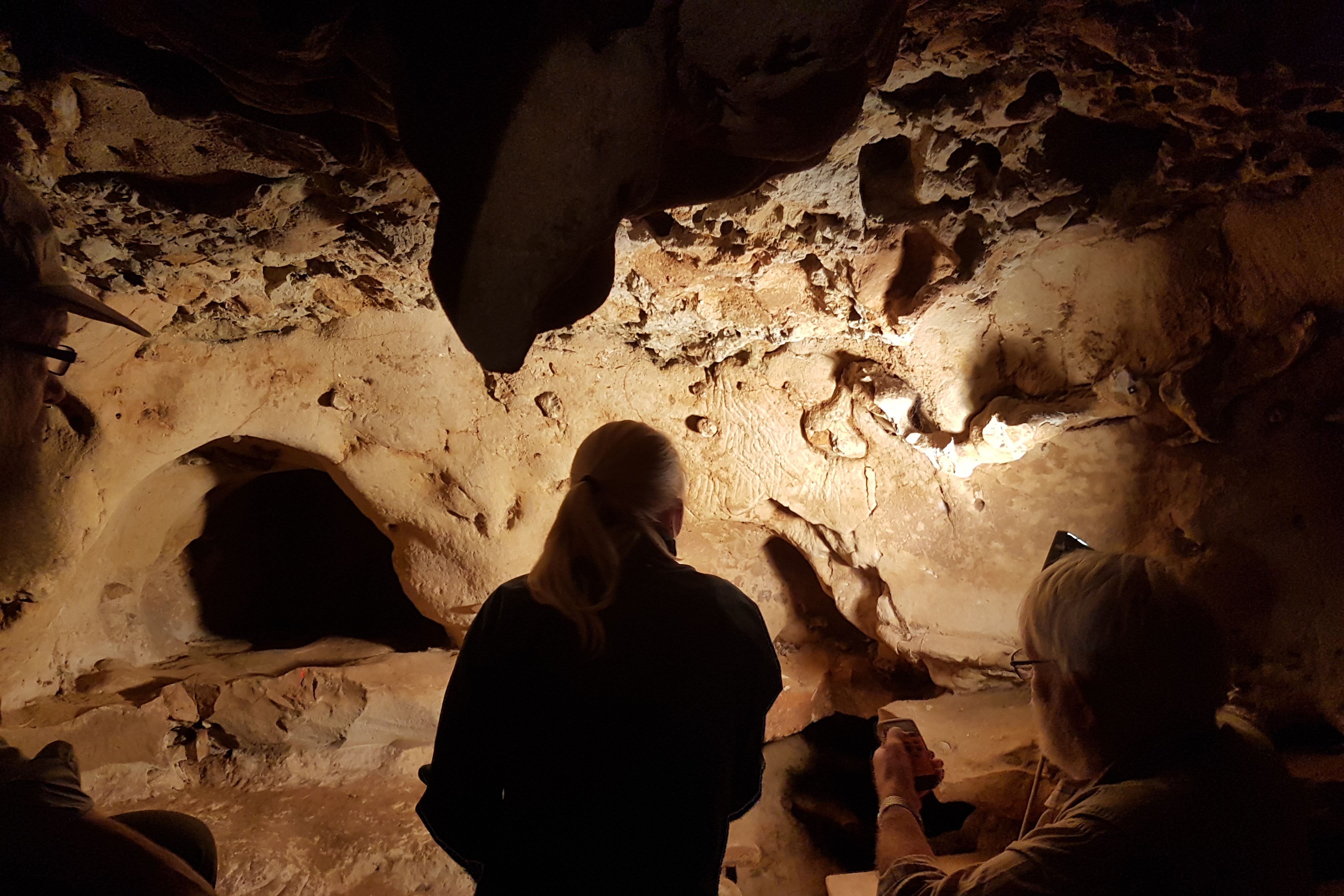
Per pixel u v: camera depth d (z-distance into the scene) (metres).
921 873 1.27
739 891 2.46
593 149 0.83
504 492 3.18
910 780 1.54
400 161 1.50
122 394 2.75
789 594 3.78
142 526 3.50
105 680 3.36
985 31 1.35
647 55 0.84
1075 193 1.86
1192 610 1.05
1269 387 2.21
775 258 2.15
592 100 0.81
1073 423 2.43
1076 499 2.56
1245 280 2.07
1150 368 2.30
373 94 1.11
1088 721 1.09
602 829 1.08
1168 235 2.07
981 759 2.45
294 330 2.84
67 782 0.71
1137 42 1.33
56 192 1.64
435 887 2.50
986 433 2.47
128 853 0.68
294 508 4.31
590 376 3.00
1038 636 1.14
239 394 2.92
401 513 3.26
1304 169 1.70
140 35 1.05
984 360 2.49
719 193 1.13
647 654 1.08
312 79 1.07
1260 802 1.01
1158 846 0.96
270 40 0.95
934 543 2.83
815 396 2.86
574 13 0.78
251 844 2.66
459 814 1.19
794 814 3.04
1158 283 2.18
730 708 1.11
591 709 1.07
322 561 4.38
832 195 1.87
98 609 3.46
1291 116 1.51
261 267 2.27
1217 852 0.96
